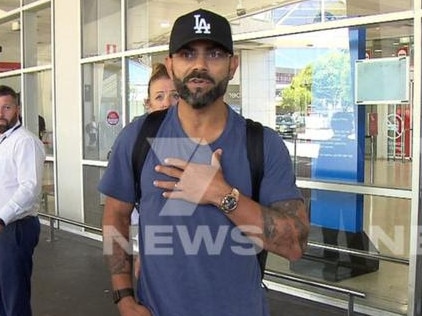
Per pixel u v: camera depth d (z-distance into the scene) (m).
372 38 4.64
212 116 1.68
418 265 4.21
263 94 5.48
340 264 4.80
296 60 5.32
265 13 5.34
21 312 3.46
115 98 7.00
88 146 7.30
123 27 6.85
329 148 5.03
